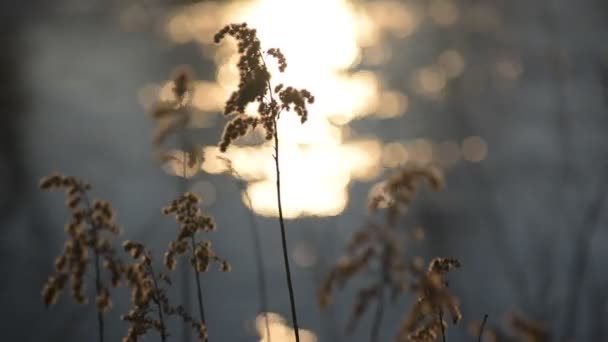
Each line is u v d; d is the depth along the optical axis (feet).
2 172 102.06
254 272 80.28
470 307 70.03
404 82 138.41
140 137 116.37
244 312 73.46
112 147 113.09
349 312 69.46
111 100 134.00
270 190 95.40
